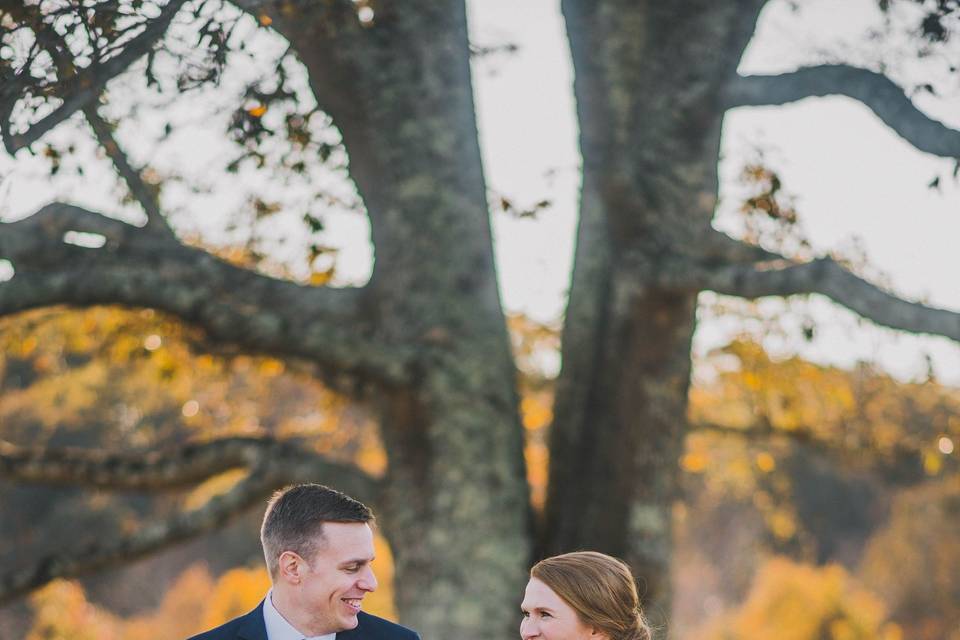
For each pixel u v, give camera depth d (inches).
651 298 334.6
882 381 462.0
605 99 335.0
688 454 584.4
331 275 313.1
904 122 264.2
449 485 339.9
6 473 369.1
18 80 184.9
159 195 316.2
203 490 835.4
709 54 320.5
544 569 160.6
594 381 351.3
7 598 371.2
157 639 1185.4
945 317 289.7
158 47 195.0
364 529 155.6
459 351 342.3
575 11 339.6
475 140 342.3
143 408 643.5
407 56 324.8
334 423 526.6
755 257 339.0
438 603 336.2
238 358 399.5
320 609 153.6
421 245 338.6
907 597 1284.4
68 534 1181.7
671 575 353.1
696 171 332.5
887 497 1619.1
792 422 500.1
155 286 315.9
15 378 660.7
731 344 439.2
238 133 237.9
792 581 1168.2
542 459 465.4
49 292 309.3
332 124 315.9
